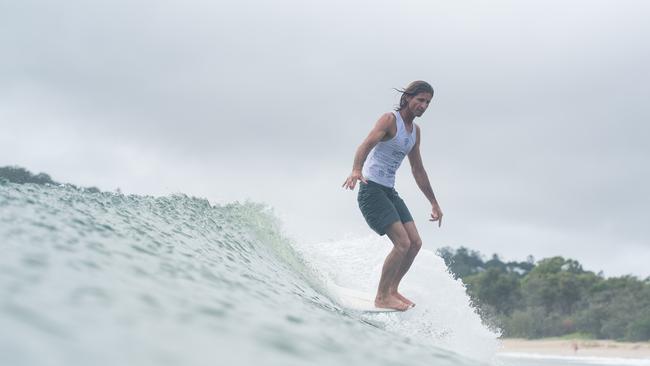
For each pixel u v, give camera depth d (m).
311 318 4.68
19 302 2.99
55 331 2.76
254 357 3.10
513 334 108.31
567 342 97.69
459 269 172.88
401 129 9.03
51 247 4.30
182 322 3.39
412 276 11.62
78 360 2.52
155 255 5.29
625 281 114.19
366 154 8.67
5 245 4.01
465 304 11.69
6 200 5.76
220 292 4.61
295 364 3.14
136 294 3.71
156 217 7.56
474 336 11.19
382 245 12.78
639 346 87.81
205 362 2.86
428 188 10.16
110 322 3.07
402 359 3.89
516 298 118.75
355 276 11.77
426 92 9.10
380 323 8.70
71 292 3.38
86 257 4.32
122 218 6.65
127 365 2.60
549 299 116.25
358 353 3.75
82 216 5.98
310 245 11.77
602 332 101.19
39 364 2.39
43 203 6.11
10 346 2.47
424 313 10.82
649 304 102.38
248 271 6.78
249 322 3.81
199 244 7.11
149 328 3.15
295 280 8.38
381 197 9.08
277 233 10.55
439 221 10.19
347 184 8.48
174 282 4.42
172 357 2.83
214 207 9.68
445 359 4.29
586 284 117.94
